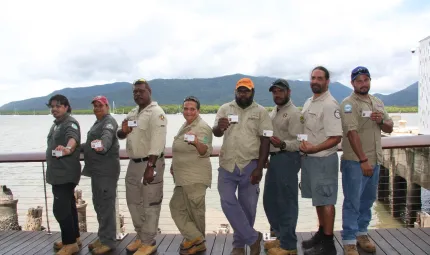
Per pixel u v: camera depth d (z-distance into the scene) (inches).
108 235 159.5
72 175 154.6
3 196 330.6
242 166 143.3
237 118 139.3
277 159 144.7
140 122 152.9
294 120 143.3
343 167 151.0
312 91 143.3
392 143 178.5
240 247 148.4
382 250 156.4
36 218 335.9
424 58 982.4
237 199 148.5
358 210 147.2
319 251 145.2
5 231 191.3
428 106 952.9
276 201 148.6
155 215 153.9
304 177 150.0
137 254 152.3
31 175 613.6
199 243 157.9
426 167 566.6
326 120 138.3
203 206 153.1
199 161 150.7
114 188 158.2
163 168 156.7
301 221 424.8
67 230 158.1
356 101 147.5
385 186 754.8
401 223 528.1
